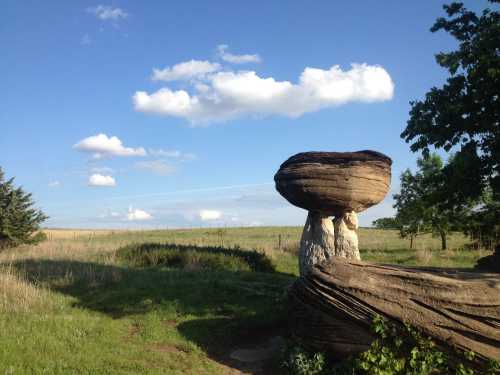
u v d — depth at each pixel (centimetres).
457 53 1184
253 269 1911
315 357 905
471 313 811
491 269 1058
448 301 822
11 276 1419
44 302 1247
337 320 918
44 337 965
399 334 826
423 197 1283
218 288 1446
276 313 1235
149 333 1077
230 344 1067
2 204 2764
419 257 2038
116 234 4725
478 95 1137
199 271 1761
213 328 1130
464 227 1577
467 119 1175
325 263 912
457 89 1202
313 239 1191
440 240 3281
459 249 2389
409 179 2466
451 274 891
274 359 974
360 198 1105
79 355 903
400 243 2992
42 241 2975
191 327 1130
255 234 4725
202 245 2575
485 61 1109
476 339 800
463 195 1218
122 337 1059
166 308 1249
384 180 1127
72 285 1518
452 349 798
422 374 788
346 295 863
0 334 952
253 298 1373
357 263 903
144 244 2309
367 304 849
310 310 955
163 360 935
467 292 827
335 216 1187
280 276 1744
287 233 4934
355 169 1087
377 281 866
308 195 1122
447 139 1214
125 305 1291
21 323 1047
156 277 1625
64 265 1795
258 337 1115
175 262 2003
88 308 1283
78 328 1059
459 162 1152
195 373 899
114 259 2019
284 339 1033
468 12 1238
